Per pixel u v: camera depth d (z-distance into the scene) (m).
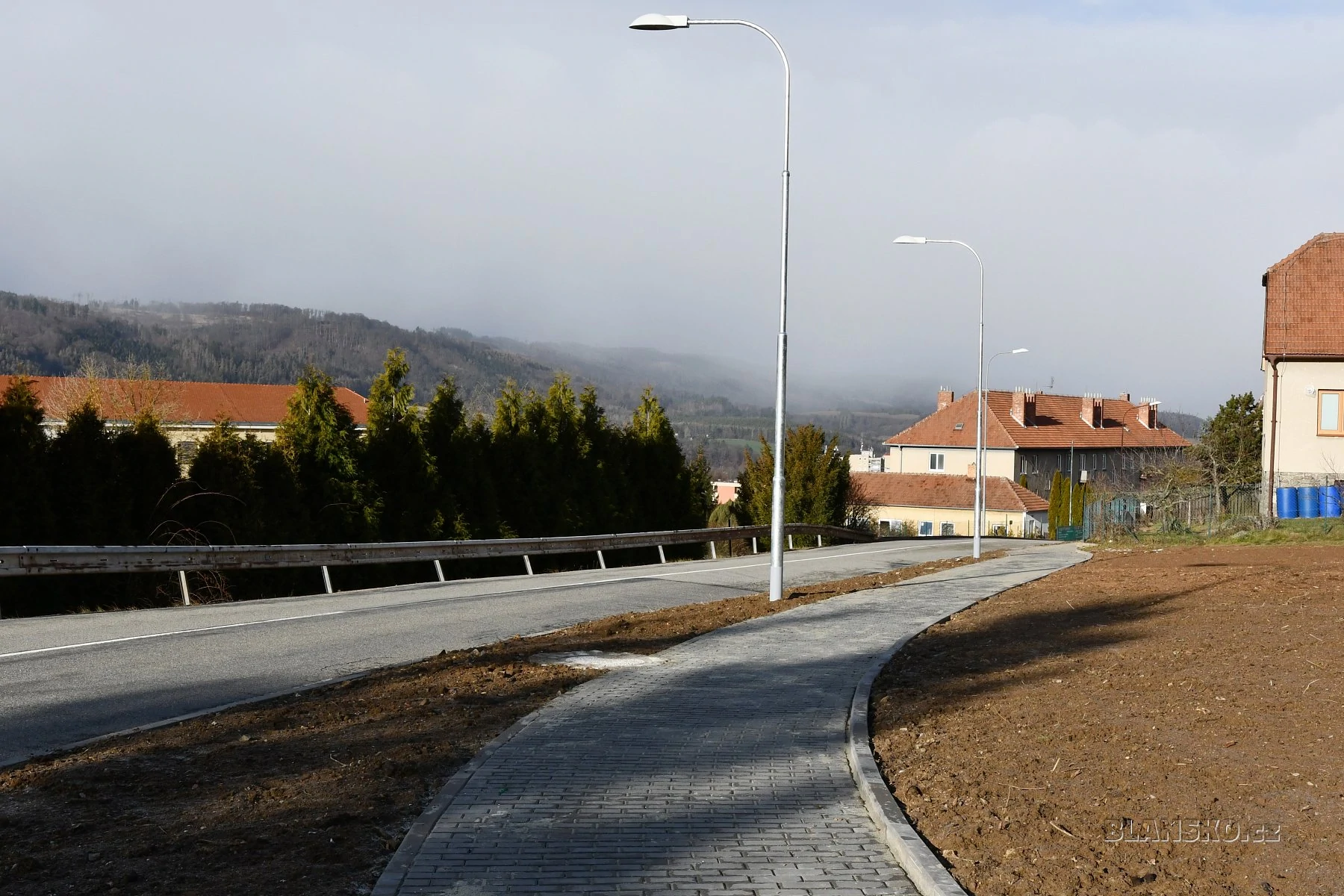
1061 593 17.09
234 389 67.69
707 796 6.53
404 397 28.86
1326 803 5.76
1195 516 37.78
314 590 24.34
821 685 9.98
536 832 5.82
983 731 7.74
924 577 21.27
